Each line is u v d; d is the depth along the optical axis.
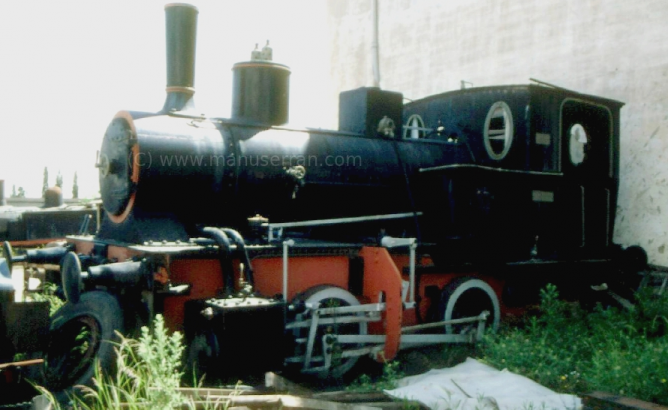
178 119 5.30
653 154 8.02
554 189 6.77
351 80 12.91
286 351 4.64
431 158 6.60
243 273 4.72
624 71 8.32
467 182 6.13
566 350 5.61
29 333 3.73
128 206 5.07
